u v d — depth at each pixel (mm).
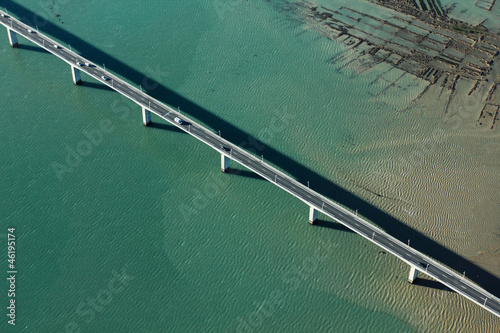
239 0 195250
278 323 112750
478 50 179250
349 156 146000
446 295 116750
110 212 131500
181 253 124125
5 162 141125
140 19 185625
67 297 115875
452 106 160625
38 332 110438
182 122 142500
